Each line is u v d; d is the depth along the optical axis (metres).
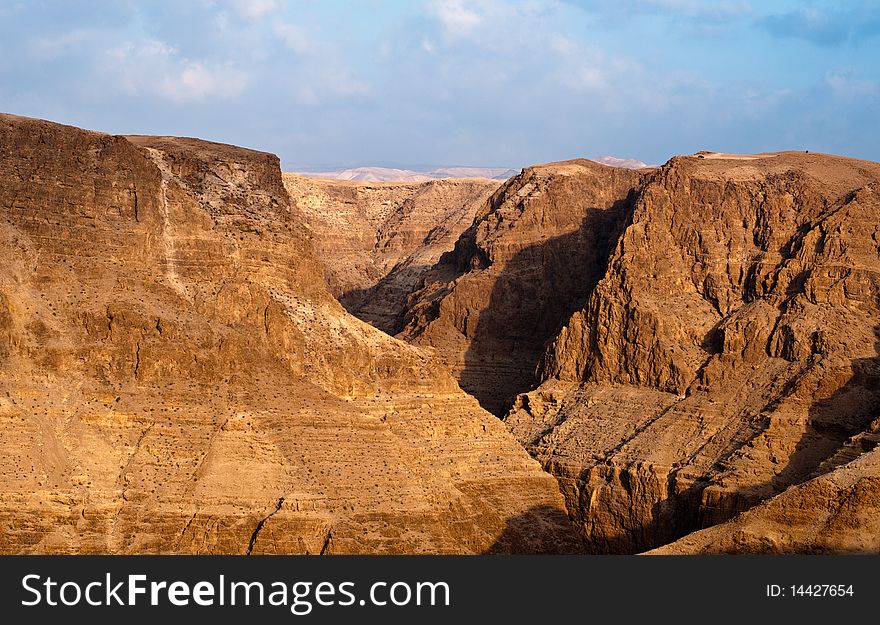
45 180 185.75
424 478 186.00
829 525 161.62
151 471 172.25
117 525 167.62
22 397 173.00
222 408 179.62
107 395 176.88
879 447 176.88
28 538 164.25
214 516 170.25
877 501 161.62
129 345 180.25
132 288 185.38
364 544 173.50
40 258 182.00
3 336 175.25
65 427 173.00
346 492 177.88
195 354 182.38
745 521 164.75
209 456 174.88
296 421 182.75
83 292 182.25
